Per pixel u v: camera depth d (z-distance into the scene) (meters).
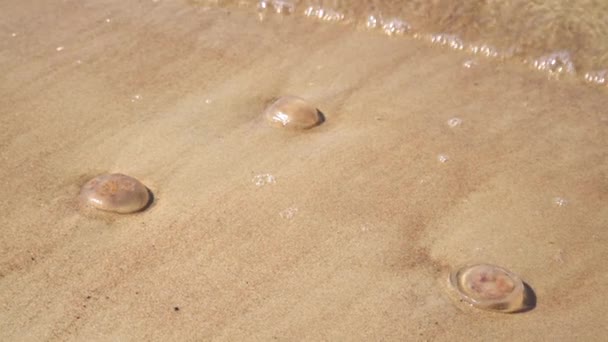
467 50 1.90
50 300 1.46
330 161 1.66
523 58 1.88
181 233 1.55
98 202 1.57
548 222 1.59
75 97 1.76
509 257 1.54
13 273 1.49
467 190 1.63
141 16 1.96
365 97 1.79
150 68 1.83
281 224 1.57
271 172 1.64
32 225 1.55
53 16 1.95
